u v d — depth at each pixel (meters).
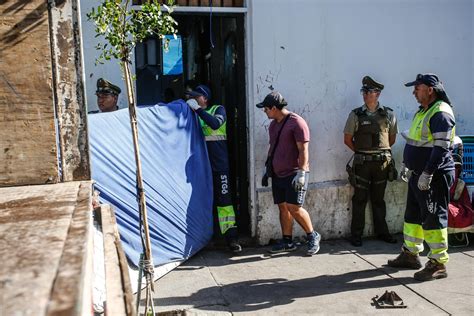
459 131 6.19
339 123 5.78
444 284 4.38
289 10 5.50
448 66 6.09
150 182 4.49
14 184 2.14
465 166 5.68
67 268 0.84
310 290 4.30
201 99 5.23
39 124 2.16
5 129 2.13
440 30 6.02
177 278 4.62
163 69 7.47
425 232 4.45
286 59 5.55
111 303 1.32
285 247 5.36
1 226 1.16
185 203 4.89
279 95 5.05
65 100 2.29
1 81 2.12
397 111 5.95
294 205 5.09
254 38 5.42
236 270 4.84
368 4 5.75
